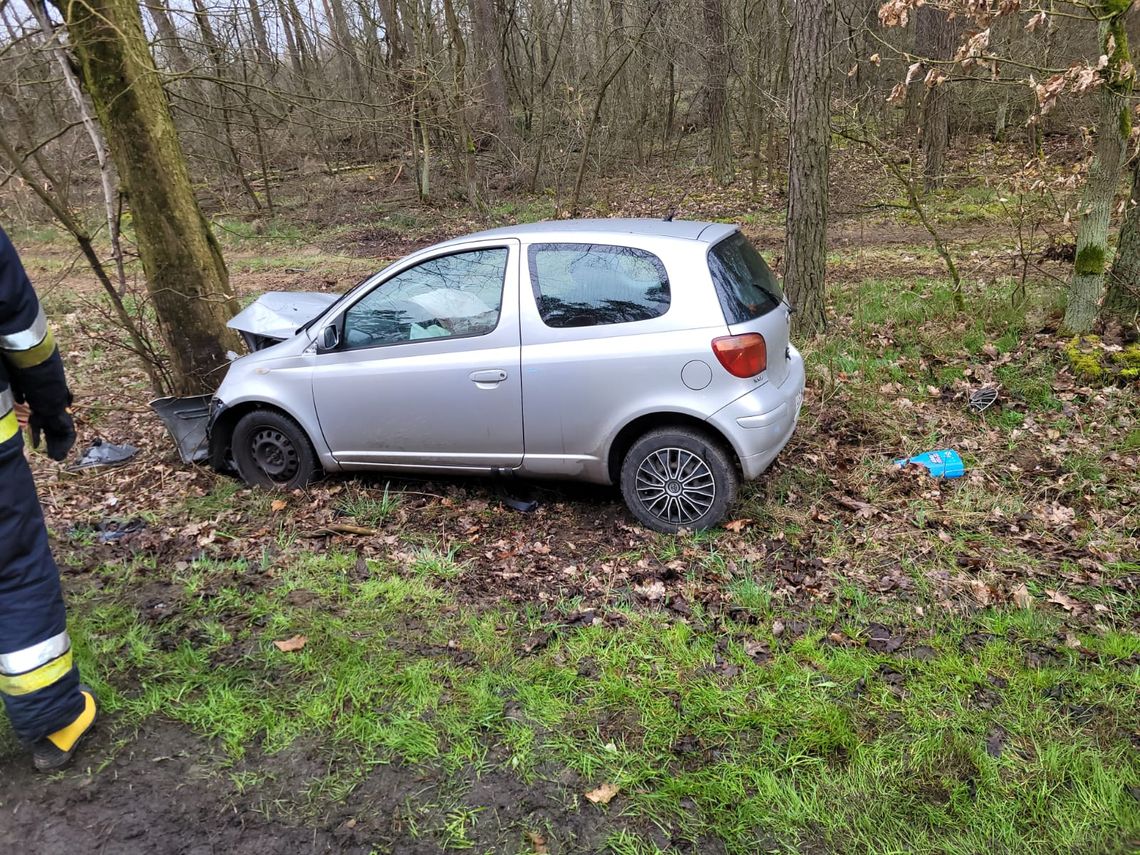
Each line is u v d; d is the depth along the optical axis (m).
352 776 2.72
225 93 8.10
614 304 4.28
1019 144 18.94
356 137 21.77
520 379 4.41
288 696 3.11
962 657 3.27
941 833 2.46
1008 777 2.65
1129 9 5.53
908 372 6.68
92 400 7.31
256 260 14.73
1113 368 6.14
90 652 3.35
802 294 7.54
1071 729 2.85
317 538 4.54
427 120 13.20
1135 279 6.54
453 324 4.58
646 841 2.45
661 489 4.43
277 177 21.31
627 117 19.48
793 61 7.07
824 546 4.25
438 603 3.81
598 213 16.98
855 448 5.49
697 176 19.56
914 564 4.04
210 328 6.02
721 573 4.02
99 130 5.65
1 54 5.24
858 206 15.42
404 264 4.70
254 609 3.72
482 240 4.56
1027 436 5.51
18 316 2.59
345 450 4.99
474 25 20.30
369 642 3.46
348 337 4.85
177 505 5.04
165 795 2.64
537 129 20.36
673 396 4.20
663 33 16.88
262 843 2.46
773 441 4.25
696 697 3.06
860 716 2.95
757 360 4.15
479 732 2.92
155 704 3.05
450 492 5.09
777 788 2.62
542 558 4.27
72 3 4.86
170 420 5.57
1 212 10.72
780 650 3.38
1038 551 4.14
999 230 12.52
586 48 18.14
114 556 4.32
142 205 5.67
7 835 2.49
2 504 2.47
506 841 2.46
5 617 2.54
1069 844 2.40
